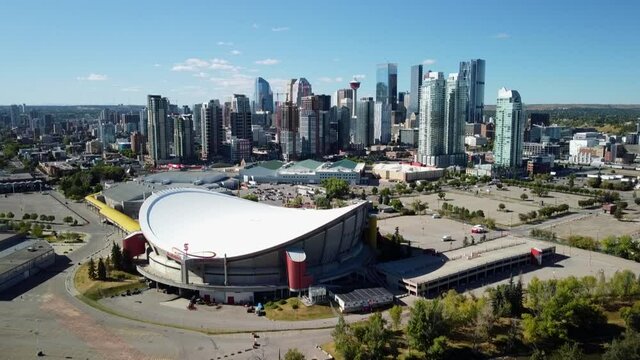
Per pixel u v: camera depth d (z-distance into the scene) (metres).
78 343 172.38
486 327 174.75
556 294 183.12
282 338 177.38
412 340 166.75
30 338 175.62
